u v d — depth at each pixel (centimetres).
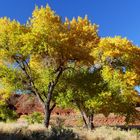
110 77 3033
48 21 2444
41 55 2577
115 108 3047
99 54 3375
